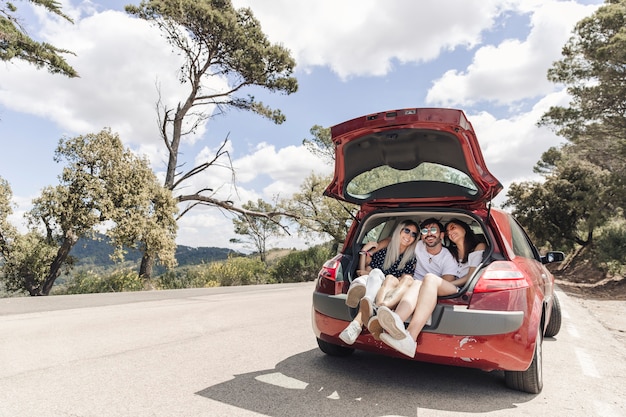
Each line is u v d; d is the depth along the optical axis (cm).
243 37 2661
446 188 407
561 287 2328
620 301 1625
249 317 738
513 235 441
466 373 414
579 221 4072
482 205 415
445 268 395
